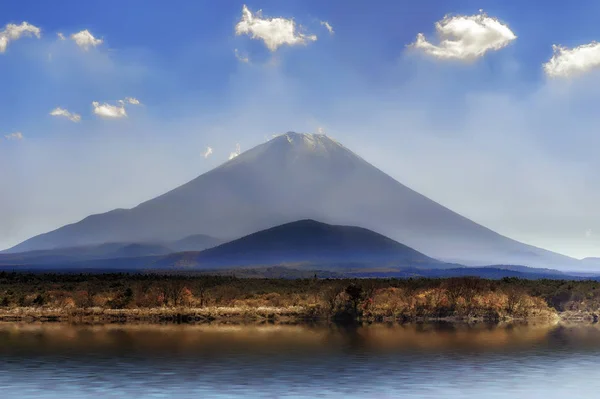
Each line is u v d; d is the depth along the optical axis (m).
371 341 82.12
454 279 127.75
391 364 66.06
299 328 97.31
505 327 99.88
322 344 79.00
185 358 68.94
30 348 75.50
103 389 54.56
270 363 66.50
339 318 112.12
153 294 130.38
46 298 135.25
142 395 52.59
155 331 92.56
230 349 75.12
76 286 157.12
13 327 97.44
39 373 61.00
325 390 54.22
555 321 110.62
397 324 104.56
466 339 83.94
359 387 55.34
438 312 114.69
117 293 129.38
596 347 76.69
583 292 132.00
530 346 78.25
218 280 180.75
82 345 77.94
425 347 77.12
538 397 52.41
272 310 118.75
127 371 62.06
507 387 55.69
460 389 54.78
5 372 61.50
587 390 54.62
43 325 100.50
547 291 135.25
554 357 70.25
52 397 51.94
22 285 163.38
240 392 53.47
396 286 142.88
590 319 113.75
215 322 106.19
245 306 126.62
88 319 109.50
